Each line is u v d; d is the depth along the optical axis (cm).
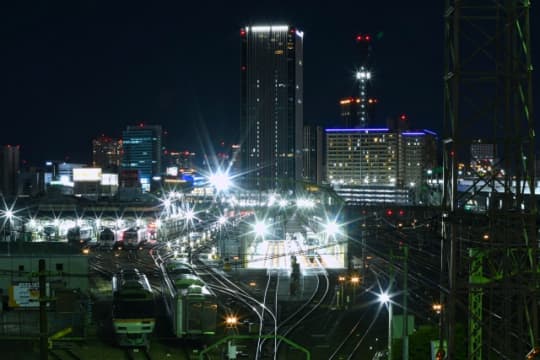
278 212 15112
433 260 8794
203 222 15950
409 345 4247
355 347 5088
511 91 2492
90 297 6575
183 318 4941
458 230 2589
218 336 5281
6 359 4494
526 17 2477
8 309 6091
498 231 2488
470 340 2689
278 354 4812
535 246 2453
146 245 12025
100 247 11269
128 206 15262
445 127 2584
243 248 9619
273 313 6262
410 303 6669
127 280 5556
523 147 2506
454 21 2489
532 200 2478
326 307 6650
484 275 2767
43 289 2553
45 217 12925
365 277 8012
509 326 2461
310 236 11675
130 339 4778
